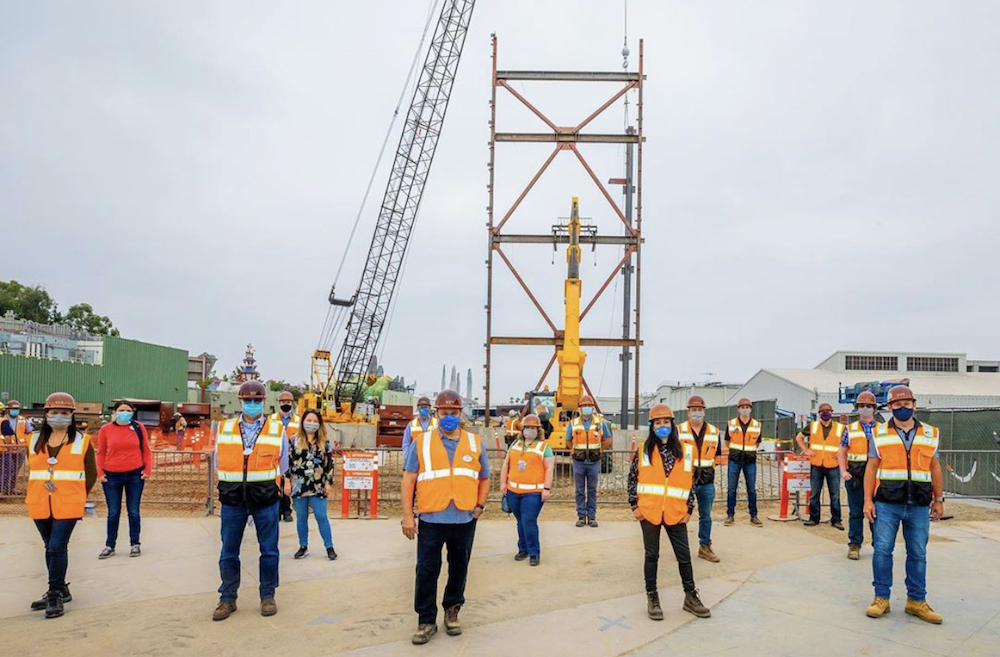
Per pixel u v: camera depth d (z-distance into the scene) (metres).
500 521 11.95
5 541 9.83
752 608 6.87
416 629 6.23
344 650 5.74
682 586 7.27
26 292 62.91
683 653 5.70
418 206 43.22
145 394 49.44
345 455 11.98
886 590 6.64
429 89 42.31
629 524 11.55
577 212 21.56
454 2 41.62
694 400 8.84
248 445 6.64
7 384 36.19
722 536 10.49
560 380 20.67
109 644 5.86
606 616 6.60
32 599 7.10
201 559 8.81
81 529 10.79
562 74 27.09
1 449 13.82
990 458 15.20
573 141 27.09
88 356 49.31
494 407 60.38
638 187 27.25
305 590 7.45
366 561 8.73
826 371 48.44
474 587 7.58
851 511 9.12
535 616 6.59
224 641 5.94
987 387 43.12
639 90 27.31
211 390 62.53
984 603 7.05
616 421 64.88
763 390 47.84
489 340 26.17
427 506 5.96
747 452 11.41
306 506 8.94
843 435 9.24
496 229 26.59
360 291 43.94
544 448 8.67
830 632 6.19
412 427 9.93
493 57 27.02
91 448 6.89
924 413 17.92
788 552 9.40
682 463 6.68
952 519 12.26
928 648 5.82
